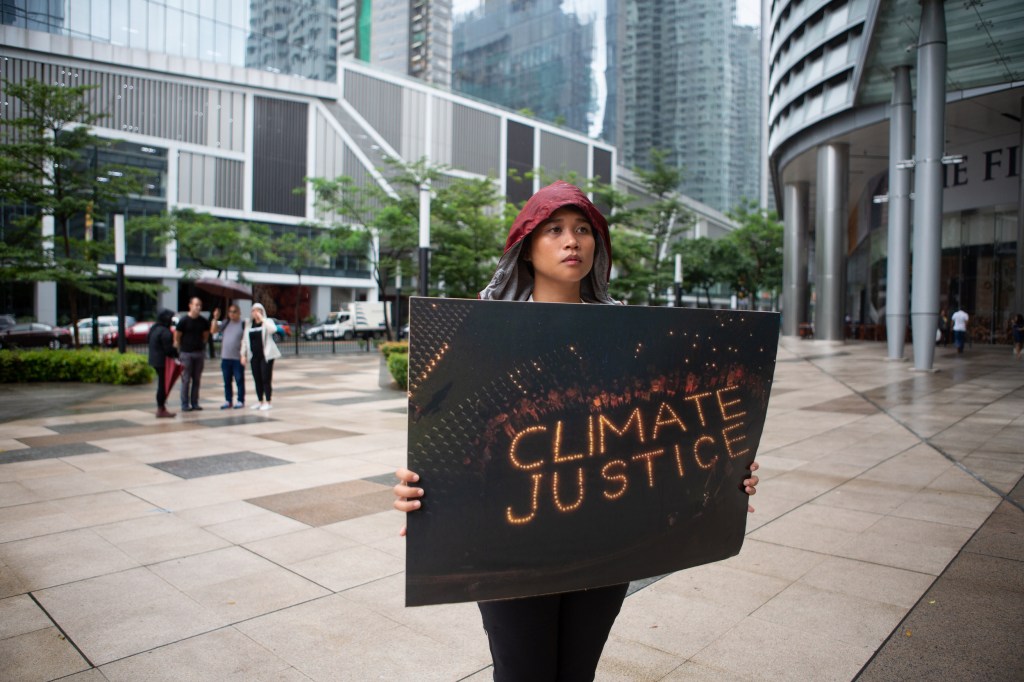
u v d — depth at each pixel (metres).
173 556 4.35
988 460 7.09
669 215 40.81
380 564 4.22
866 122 27.53
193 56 47.84
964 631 3.22
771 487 6.07
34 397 13.34
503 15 128.62
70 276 19.47
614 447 1.69
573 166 69.75
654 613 3.49
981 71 20.36
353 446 8.34
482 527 1.57
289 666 2.96
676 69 123.25
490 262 28.06
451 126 59.22
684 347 1.77
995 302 30.05
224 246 34.94
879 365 19.27
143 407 12.01
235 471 6.88
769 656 3.02
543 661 1.71
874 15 17.22
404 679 2.86
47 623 3.38
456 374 1.53
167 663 2.98
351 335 43.03
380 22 133.62
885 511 5.29
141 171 22.84
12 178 19.95
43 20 41.88
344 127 53.38
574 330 1.62
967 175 30.66
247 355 11.93
